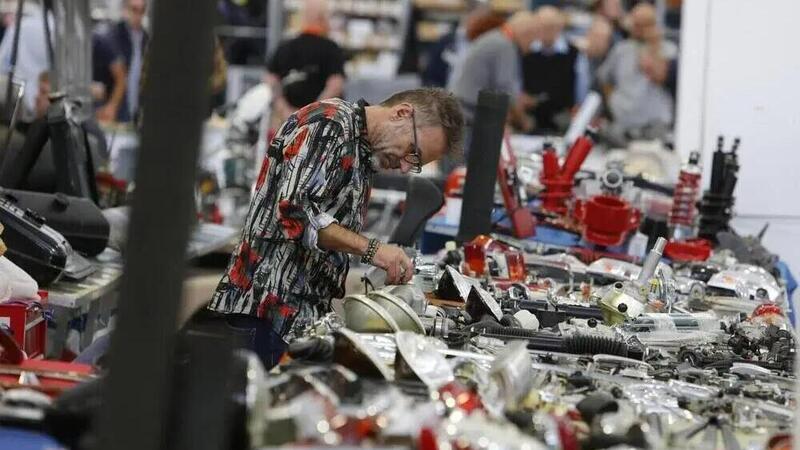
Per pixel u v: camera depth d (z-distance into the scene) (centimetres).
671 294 1155
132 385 576
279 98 2514
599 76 2906
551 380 870
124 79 2648
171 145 565
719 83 1839
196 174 577
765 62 1830
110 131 2323
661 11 3116
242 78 2833
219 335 666
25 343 1119
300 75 2495
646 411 802
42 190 1481
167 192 567
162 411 591
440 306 1087
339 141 1066
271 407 708
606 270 1277
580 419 787
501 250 1256
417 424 669
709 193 1593
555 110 2894
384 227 1964
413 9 3294
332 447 650
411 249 1230
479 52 2705
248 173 2161
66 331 1235
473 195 1360
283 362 830
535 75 2883
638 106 2894
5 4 2655
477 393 765
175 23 561
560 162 1733
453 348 930
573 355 949
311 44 2497
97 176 1658
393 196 1995
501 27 2723
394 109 1085
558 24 2864
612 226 1422
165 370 582
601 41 2902
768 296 1273
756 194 1823
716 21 1836
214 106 2303
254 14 3238
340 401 715
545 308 1095
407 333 820
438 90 1101
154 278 570
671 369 934
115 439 579
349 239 1069
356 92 2855
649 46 2894
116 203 1658
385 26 3438
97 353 1192
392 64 3412
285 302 1091
